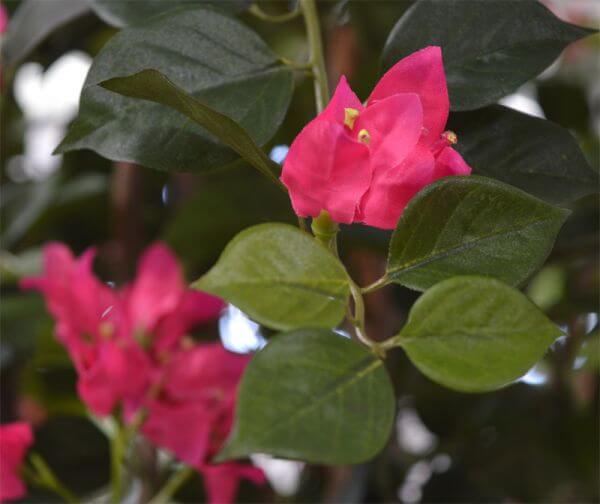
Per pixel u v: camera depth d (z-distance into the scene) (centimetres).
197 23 65
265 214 98
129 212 112
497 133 66
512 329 56
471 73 65
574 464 108
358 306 57
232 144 59
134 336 84
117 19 70
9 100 124
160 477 100
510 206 58
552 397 110
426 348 56
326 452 54
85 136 63
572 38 65
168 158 63
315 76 66
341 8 109
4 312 108
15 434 83
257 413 54
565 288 112
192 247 100
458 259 58
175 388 82
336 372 55
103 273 121
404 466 109
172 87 58
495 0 65
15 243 118
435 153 59
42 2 78
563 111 120
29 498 100
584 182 65
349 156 58
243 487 106
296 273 57
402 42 66
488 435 110
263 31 114
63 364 102
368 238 84
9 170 131
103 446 103
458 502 106
